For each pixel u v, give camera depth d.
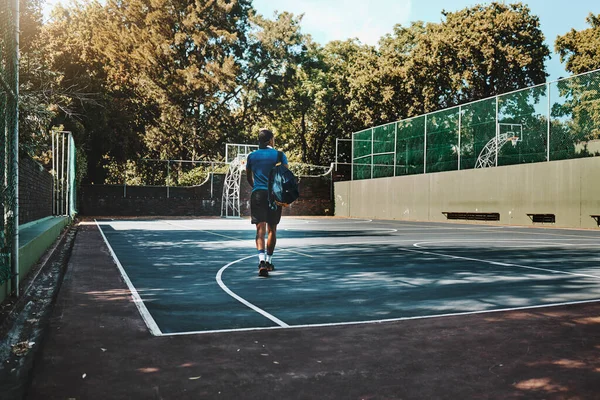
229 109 50.16
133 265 8.50
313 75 55.50
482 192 29.47
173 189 40.31
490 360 3.26
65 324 4.16
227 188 41.19
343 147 53.88
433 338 3.79
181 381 2.88
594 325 4.18
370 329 4.08
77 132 33.31
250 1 52.19
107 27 47.62
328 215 44.91
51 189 17.55
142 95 48.00
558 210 25.05
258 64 50.75
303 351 3.46
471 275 7.36
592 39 40.00
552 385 2.82
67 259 9.77
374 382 2.88
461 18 43.88
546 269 8.05
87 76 36.81
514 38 40.84
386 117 45.41
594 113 23.83
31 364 3.38
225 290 6.04
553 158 25.64
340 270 7.94
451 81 42.28
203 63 48.91
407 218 35.47
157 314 4.64
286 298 5.53
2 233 5.10
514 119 27.62
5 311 4.92
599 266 8.46
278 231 19.45
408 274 7.47
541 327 4.11
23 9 14.36
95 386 2.79
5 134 5.24
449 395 2.69
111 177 41.91
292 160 55.69
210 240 14.41
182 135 47.72
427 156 33.75
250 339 3.76
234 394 2.70
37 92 14.57
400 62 47.53
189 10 47.72
